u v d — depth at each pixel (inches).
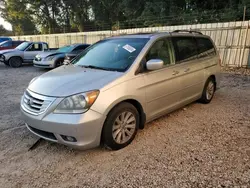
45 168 105.7
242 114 171.6
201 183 93.0
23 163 109.7
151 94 132.3
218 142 127.1
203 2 761.0
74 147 106.9
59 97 105.7
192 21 713.0
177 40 159.5
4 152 119.9
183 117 165.9
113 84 113.4
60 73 133.0
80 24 1413.6
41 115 107.3
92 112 105.2
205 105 194.1
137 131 133.4
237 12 611.5
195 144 125.1
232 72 378.3
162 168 103.6
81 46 452.1
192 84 169.2
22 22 1749.5
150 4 856.3
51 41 845.8
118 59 135.9
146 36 146.6
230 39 420.2
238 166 103.8
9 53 489.1
